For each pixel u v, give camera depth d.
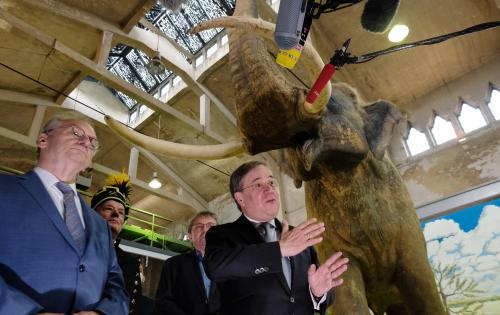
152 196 13.32
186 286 2.24
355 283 2.24
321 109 2.01
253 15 2.33
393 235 2.37
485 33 7.36
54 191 1.29
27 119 10.20
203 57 10.52
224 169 11.85
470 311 6.06
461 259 6.43
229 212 12.27
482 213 6.45
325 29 7.45
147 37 9.33
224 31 10.17
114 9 8.09
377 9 2.05
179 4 3.33
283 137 2.20
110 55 12.07
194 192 12.80
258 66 2.08
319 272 1.40
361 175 2.39
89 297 1.13
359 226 2.37
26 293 1.03
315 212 2.55
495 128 7.26
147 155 11.88
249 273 1.27
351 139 2.22
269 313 1.31
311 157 2.17
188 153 2.64
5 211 1.11
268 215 1.55
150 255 9.52
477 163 7.24
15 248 1.07
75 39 8.35
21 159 10.23
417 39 7.48
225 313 1.39
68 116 1.51
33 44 7.29
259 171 1.62
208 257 1.35
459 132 7.69
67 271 1.11
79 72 8.93
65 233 1.17
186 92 10.83
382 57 7.88
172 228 13.80
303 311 1.37
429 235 6.95
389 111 2.53
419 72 8.10
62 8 7.52
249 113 2.12
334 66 1.75
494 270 6.02
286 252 1.26
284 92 2.03
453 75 8.09
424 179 7.80
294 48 1.53
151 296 11.11
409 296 2.37
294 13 1.42
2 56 8.18
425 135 8.17
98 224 1.39
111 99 12.52
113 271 1.35
